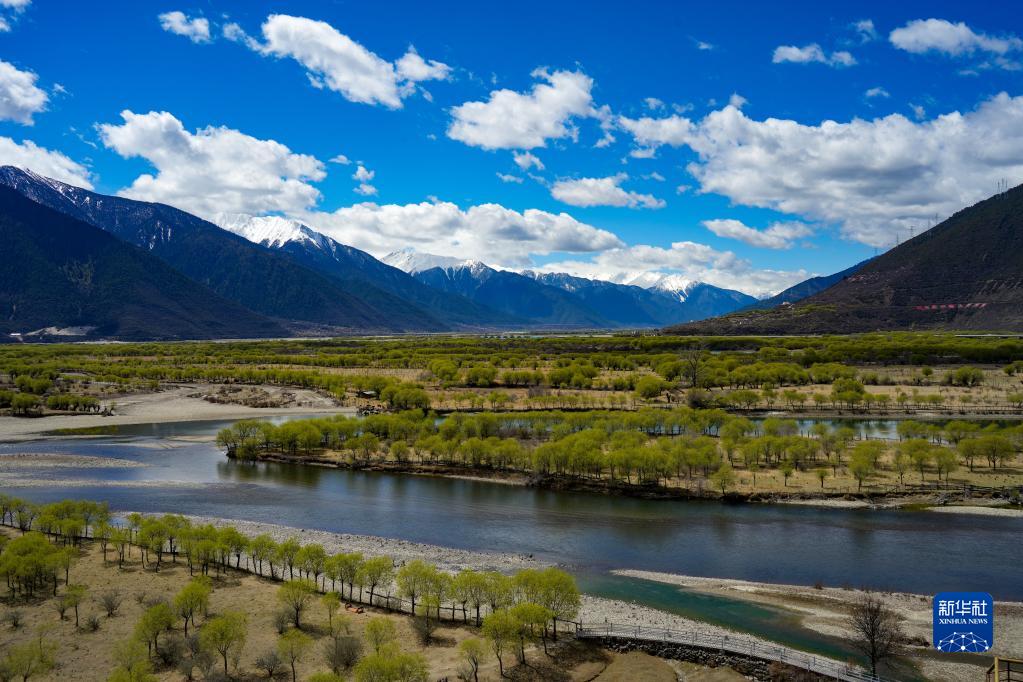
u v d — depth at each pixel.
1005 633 76.44
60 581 88.44
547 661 70.56
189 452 183.25
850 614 81.69
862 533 112.31
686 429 185.88
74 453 179.88
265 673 67.38
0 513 110.81
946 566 97.81
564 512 126.75
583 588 90.88
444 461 162.38
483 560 101.44
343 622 76.12
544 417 198.88
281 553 90.38
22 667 63.84
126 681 60.31
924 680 66.69
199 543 91.31
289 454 174.88
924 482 137.75
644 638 73.06
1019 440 160.25
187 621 76.56
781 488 135.50
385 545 107.94
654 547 107.38
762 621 80.19
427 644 73.62
